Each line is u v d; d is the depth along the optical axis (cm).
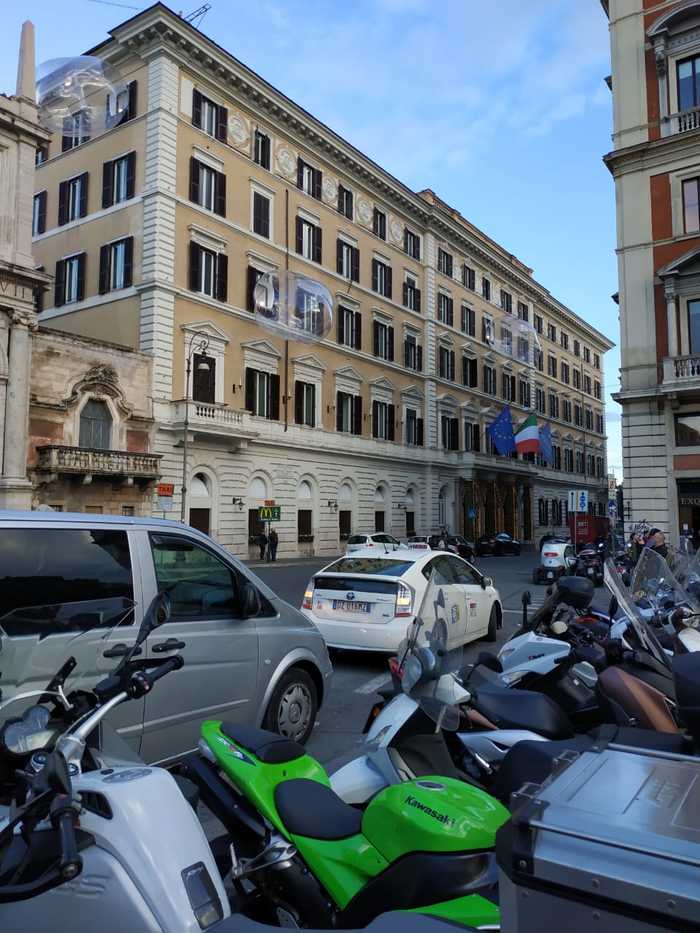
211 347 2928
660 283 2447
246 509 3038
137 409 2619
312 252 3512
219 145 3008
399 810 239
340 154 3638
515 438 4081
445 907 220
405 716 297
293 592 1764
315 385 3491
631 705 376
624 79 2573
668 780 179
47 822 206
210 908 204
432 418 4347
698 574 744
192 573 473
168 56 2789
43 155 3184
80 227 3005
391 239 4134
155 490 2636
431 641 317
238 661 488
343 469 3622
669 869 140
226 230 3027
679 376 2367
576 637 526
